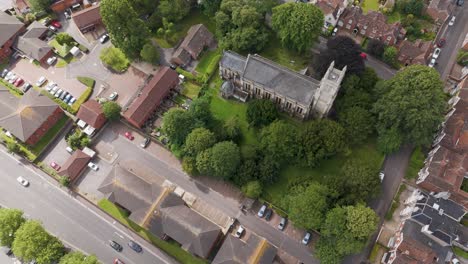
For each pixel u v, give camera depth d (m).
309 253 105.81
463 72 131.00
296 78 116.56
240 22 132.38
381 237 106.81
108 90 135.00
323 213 99.56
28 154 123.12
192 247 99.75
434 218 98.62
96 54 143.62
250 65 120.50
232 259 95.06
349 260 104.62
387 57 133.38
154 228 103.12
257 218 111.44
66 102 132.62
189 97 131.62
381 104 111.44
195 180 117.94
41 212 114.88
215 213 112.44
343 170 108.81
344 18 141.38
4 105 124.88
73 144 122.56
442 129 115.69
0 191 118.69
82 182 119.12
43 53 140.38
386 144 112.81
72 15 144.50
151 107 124.81
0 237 103.44
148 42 135.88
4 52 142.00
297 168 117.69
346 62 119.50
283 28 129.88
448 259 98.81
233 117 123.69
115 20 124.88
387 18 143.62
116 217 112.81
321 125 111.31
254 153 113.31
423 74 109.25
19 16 153.62
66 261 98.81
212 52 141.00
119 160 122.06
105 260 107.25
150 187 108.12
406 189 113.50
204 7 146.00
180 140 118.31
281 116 127.12
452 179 106.69
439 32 141.12
